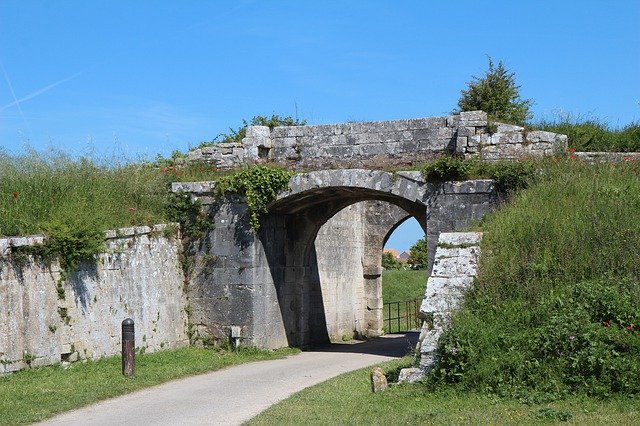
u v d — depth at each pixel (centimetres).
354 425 1161
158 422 1264
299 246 2548
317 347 2631
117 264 1991
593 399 1233
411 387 1406
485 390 1318
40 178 1945
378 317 3194
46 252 1736
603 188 1848
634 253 1539
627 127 2430
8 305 1630
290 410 1318
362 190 2320
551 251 1611
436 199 2128
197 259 2350
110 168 2311
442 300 1540
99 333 1894
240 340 2294
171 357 2058
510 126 2159
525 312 1442
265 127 2436
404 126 2289
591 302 1402
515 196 1962
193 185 2355
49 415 1320
